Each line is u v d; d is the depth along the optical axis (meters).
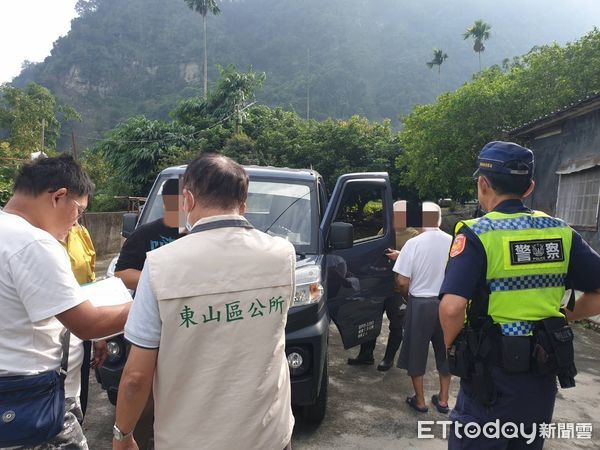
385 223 4.48
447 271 1.85
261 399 1.51
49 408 1.60
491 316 1.79
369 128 22.98
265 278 1.54
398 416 3.63
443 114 15.69
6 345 1.53
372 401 3.89
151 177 22.64
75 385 1.86
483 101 14.52
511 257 1.77
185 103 26.44
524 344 1.74
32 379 1.56
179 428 1.45
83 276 2.99
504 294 1.78
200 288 1.43
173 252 1.44
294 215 3.72
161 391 1.46
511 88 14.38
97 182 23.92
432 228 3.72
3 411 1.52
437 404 3.74
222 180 1.55
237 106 25.03
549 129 10.77
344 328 3.89
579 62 12.94
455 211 20.48
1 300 1.50
